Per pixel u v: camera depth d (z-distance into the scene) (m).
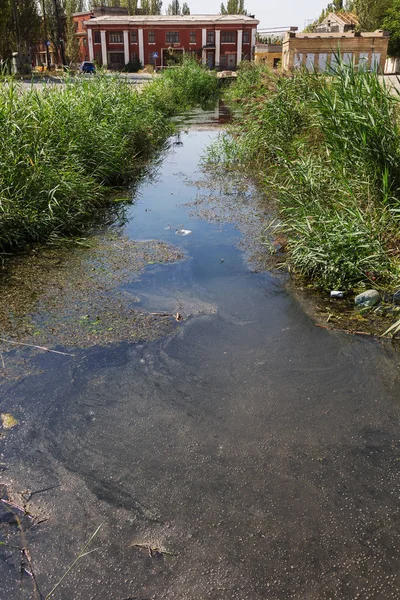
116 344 3.07
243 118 10.10
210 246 4.73
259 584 1.66
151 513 1.94
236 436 2.33
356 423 2.41
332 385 2.69
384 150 4.28
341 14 34.91
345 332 3.20
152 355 2.96
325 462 2.18
